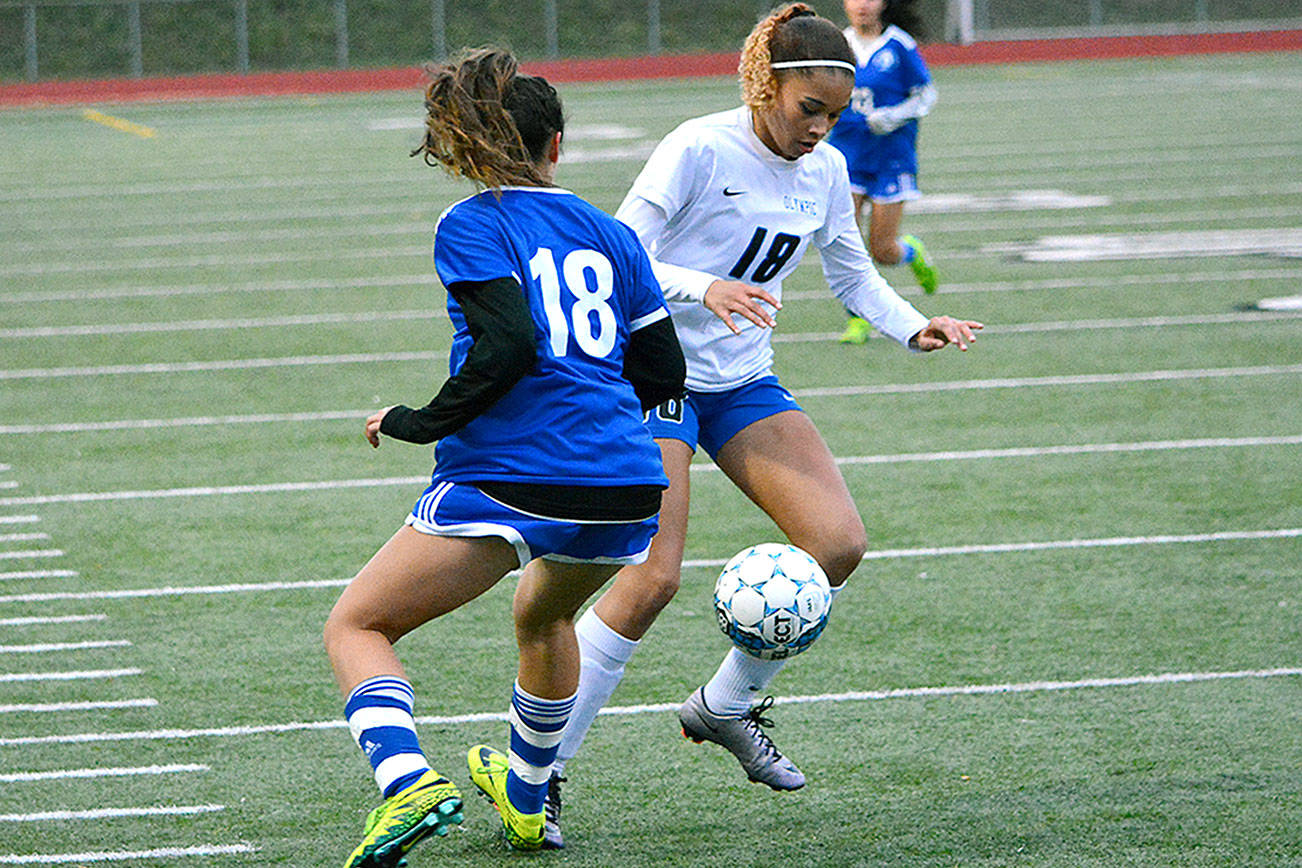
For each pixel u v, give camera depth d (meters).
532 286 12.46
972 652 20.38
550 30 156.25
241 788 16.48
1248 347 38.44
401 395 35.75
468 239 12.36
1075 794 15.92
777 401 16.41
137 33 153.12
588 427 12.46
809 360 38.75
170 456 31.22
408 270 52.53
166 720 18.47
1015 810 15.56
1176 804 15.57
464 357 12.56
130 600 23.00
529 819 14.53
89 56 153.62
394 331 42.78
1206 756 16.81
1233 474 28.44
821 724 18.11
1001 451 30.42
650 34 156.75
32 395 36.59
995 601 22.34
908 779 16.45
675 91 122.62
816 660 20.25
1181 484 27.95
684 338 16.12
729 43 159.00
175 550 25.39
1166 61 141.38
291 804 16.06
